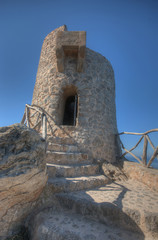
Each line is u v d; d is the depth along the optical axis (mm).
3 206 1742
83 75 5332
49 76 5531
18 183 1756
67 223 1919
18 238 1813
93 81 5453
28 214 2062
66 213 2176
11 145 1792
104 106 5500
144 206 2205
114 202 2305
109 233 1813
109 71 6293
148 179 3289
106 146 5051
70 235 1674
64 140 4320
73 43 4902
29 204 2057
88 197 2457
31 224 1955
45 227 1778
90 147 4590
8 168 1694
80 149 4445
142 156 3996
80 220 2023
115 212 2049
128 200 2436
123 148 5156
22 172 1779
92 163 4289
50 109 4977
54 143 4168
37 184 2020
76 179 2982
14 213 1874
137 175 3730
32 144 2016
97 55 5984
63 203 2346
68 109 8633
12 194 1777
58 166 3123
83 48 4805
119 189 3053
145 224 1873
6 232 1802
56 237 1662
